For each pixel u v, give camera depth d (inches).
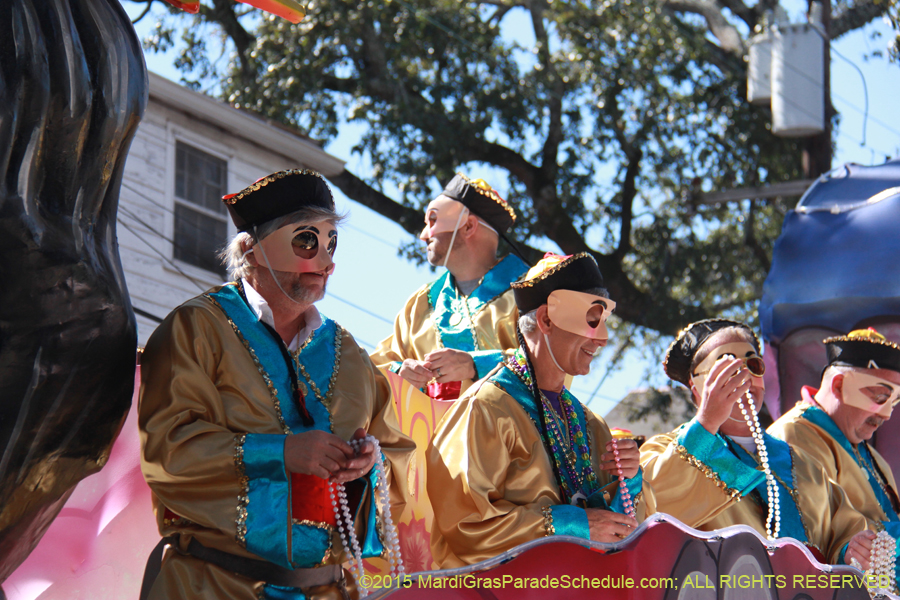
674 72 652.1
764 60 560.1
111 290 102.0
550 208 644.7
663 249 682.2
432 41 609.0
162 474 114.2
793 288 299.4
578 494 147.4
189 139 420.2
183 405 117.6
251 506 113.5
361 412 130.0
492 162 631.8
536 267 160.2
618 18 634.2
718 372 171.0
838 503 200.4
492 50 619.8
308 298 129.5
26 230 93.7
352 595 125.3
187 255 410.6
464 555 140.0
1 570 103.0
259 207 129.0
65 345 97.7
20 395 95.3
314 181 132.0
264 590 114.2
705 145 677.9
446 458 143.6
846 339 220.7
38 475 100.0
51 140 96.0
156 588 113.8
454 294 202.4
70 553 118.4
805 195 313.1
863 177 306.5
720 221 697.0
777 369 300.7
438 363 176.4
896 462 269.9
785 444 199.6
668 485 168.4
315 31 590.2
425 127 595.5
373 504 124.6
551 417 153.1
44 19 96.4
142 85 106.5
